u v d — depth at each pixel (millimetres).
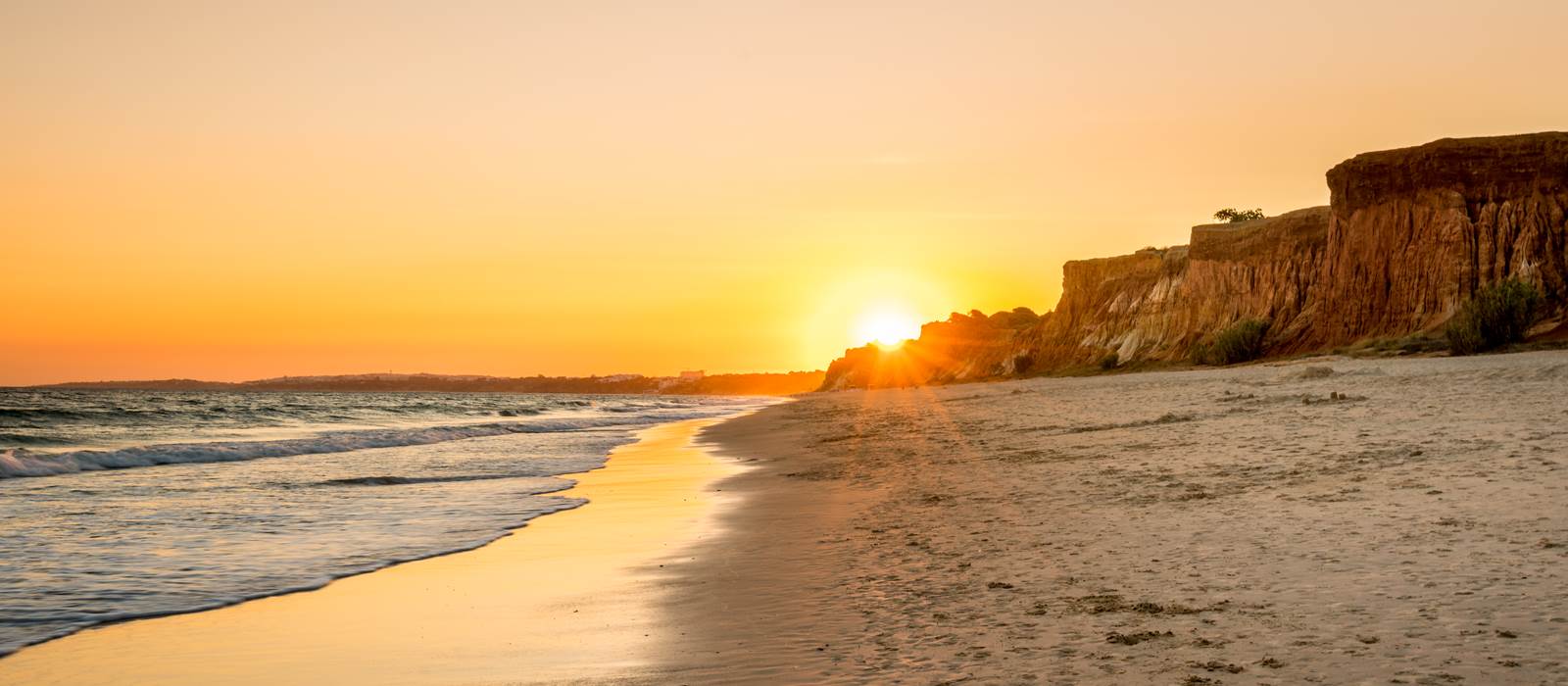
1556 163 74938
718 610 9594
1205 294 102750
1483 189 76562
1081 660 6992
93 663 8391
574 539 14750
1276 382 39531
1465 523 10461
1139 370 98062
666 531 15359
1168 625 7703
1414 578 8406
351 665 8188
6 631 9469
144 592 11195
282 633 9328
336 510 18484
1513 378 28453
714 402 171750
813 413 67062
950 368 188500
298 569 12500
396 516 17500
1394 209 79188
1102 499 14961
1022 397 58000
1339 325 79562
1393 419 21641
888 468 22906
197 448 33938
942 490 17859
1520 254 72312
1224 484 15188
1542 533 9680
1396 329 74938
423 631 9297
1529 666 6031
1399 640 6770
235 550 13984
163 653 8703
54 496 20984
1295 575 8969
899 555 11859
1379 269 78312
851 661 7414
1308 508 12422
